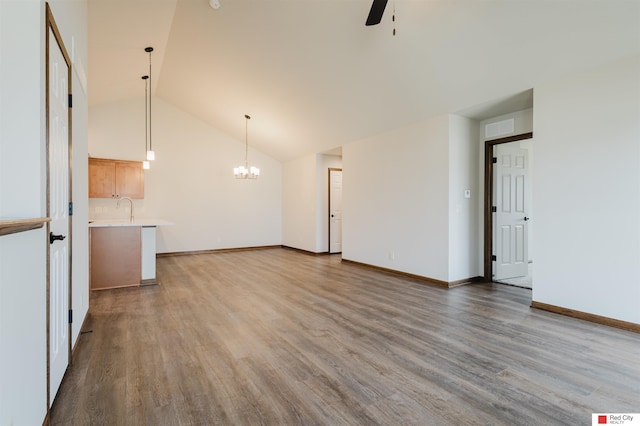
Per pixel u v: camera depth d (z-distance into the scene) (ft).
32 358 4.41
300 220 26.11
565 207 10.55
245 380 6.59
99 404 5.73
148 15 12.79
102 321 9.98
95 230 13.78
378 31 11.46
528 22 9.24
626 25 8.34
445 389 6.26
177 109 24.16
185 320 10.10
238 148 26.66
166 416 5.43
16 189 4.64
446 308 11.34
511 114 14.32
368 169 18.75
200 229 25.09
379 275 16.81
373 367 7.14
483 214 15.51
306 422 5.29
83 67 9.44
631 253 9.20
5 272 3.48
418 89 13.48
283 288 14.14
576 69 10.07
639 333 9.00
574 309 10.37
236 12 12.89
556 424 5.24
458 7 9.62
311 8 11.51
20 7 4.65
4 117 4.59
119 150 22.12
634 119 9.10
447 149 14.40
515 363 7.32
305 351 7.93
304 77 15.55
